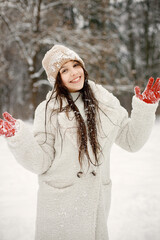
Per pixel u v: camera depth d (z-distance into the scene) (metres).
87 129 1.62
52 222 1.60
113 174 4.56
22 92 19.20
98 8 14.20
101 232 1.62
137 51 19.48
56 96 1.67
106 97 1.71
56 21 13.20
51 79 1.76
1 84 17.78
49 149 1.63
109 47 13.43
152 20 18.55
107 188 1.76
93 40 13.50
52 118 1.63
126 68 17.00
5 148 7.32
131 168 4.89
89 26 15.05
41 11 13.25
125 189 3.82
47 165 1.61
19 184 4.24
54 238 1.60
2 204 3.47
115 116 1.67
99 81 13.27
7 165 5.49
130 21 18.48
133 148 1.72
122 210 3.20
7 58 16.92
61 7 13.91
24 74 18.83
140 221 2.93
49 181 1.66
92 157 1.58
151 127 1.65
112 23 15.94
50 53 1.74
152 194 3.61
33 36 12.50
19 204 3.47
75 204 1.59
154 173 4.54
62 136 1.60
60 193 1.60
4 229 2.87
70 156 1.60
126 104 17.91
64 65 1.69
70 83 1.68
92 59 12.92
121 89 14.21
